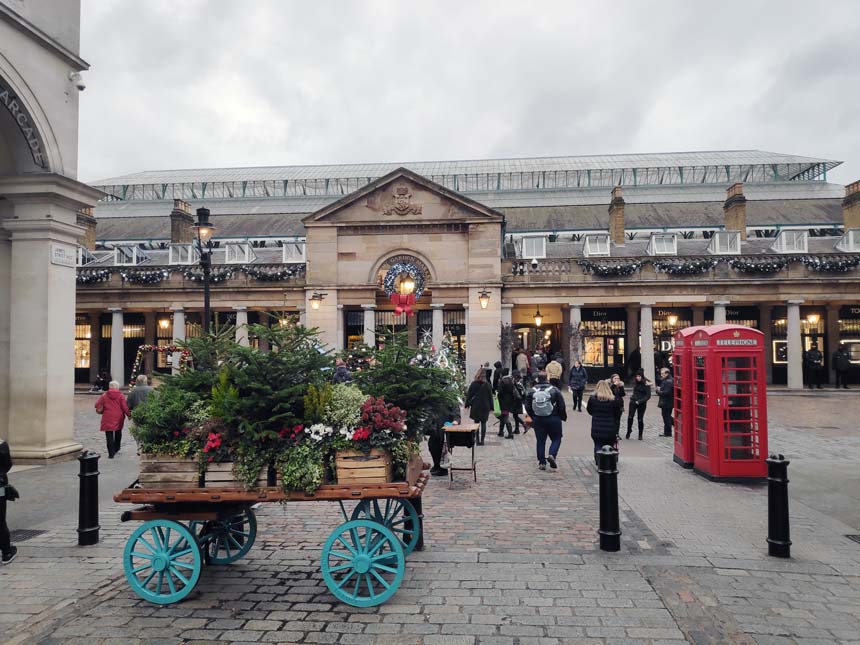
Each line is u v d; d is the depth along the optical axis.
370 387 6.31
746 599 5.44
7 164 12.30
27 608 5.38
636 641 4.68
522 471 11.24
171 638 4.80
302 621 5.09
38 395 12.02
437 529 7.67
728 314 31.55
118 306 30.91
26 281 12.16
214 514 5.54
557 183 53.22
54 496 9.44
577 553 6.69
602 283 28.91
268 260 34.53
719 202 46.09
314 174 56.78
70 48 12.77
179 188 54.03
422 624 5.00
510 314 29.56
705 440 10.63
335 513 8.60
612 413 10.93
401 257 28.56
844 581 5.85
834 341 30.39
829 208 43.22
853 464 11.66
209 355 6.26
